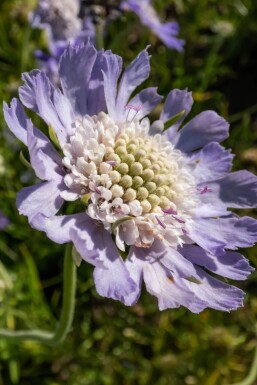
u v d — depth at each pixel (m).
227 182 0.12
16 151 0.21
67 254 0.12
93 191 0.11
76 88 0.11
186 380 0.21
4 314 0.18
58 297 0.21
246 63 0.29
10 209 0.21
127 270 0.10
